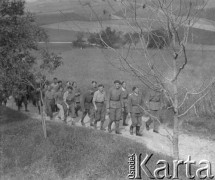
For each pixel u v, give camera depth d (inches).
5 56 482.3
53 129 522.9
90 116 591.2
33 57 506.6
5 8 495.5
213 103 591.5
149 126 596.7
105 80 964.0
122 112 598.5
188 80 593.3
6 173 406.3
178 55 270.7
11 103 840.3
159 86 290.8
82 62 1273.4
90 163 403.5
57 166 403.2
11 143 468.1
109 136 492.4
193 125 579.8
